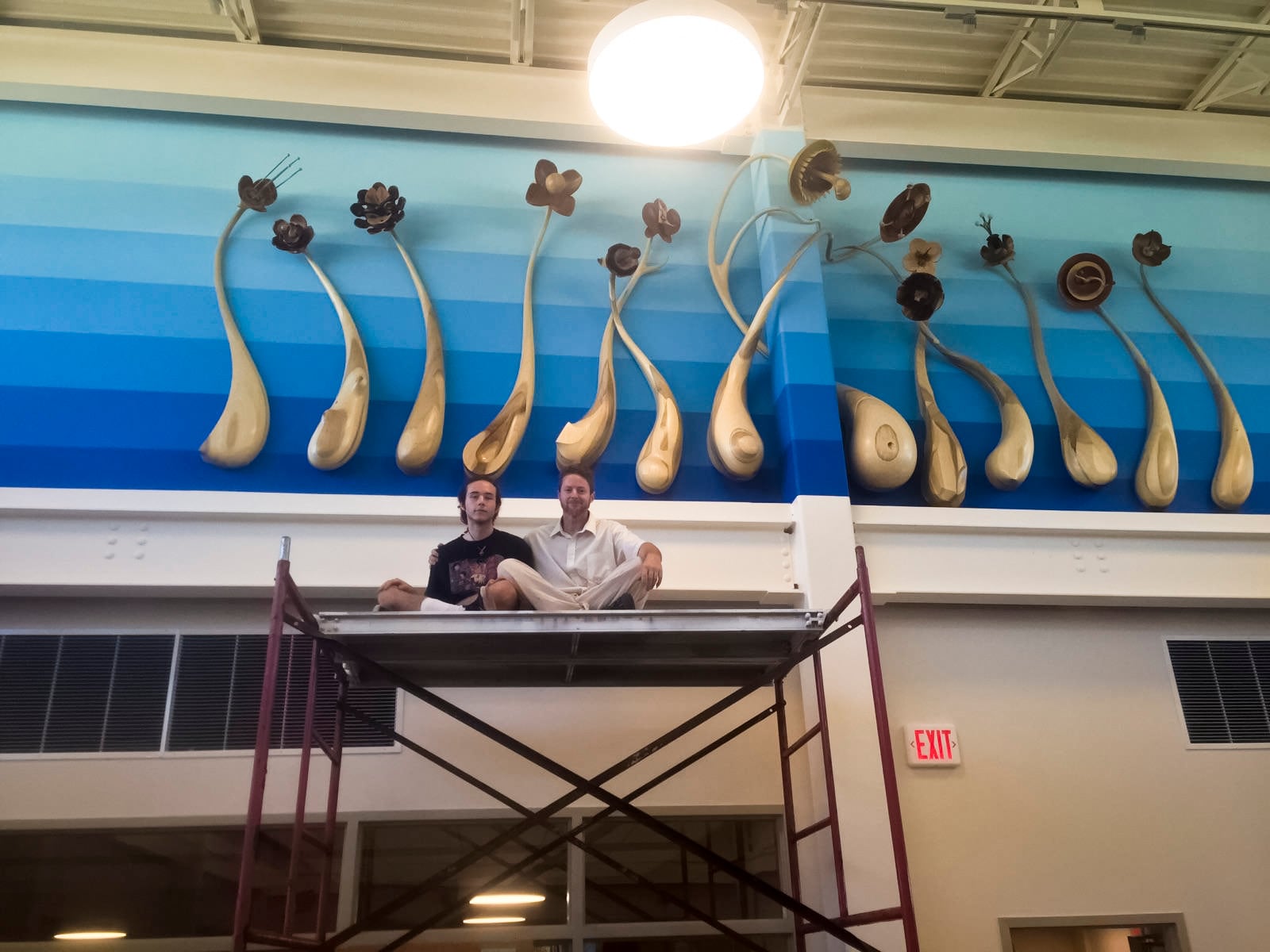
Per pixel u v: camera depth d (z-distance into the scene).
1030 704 5.48
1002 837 5.15
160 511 4.85
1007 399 5.86
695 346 5.81
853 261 6.25
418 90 6.06
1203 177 6.90
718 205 6.06
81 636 4.98
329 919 4.58
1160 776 5.42
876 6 5.75
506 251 5.88
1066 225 6.65
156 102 5.80
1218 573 5.66
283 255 5.62
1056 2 6.01
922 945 4.86
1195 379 6.25
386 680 3.70
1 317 5.21
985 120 6.71
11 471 4.92
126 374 5.21
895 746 5.26
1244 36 6.43
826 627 3.59
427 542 5.04
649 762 5.03
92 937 4.43
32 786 4.67
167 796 4.71
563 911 4.70
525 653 3.80
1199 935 5.10
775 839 4.96
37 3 5.90
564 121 6.12
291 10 6.06
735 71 4.34
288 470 5.16
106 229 5.51
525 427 5.38
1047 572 5.50
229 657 5.02
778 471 5.57
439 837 4.82
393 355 5.51
